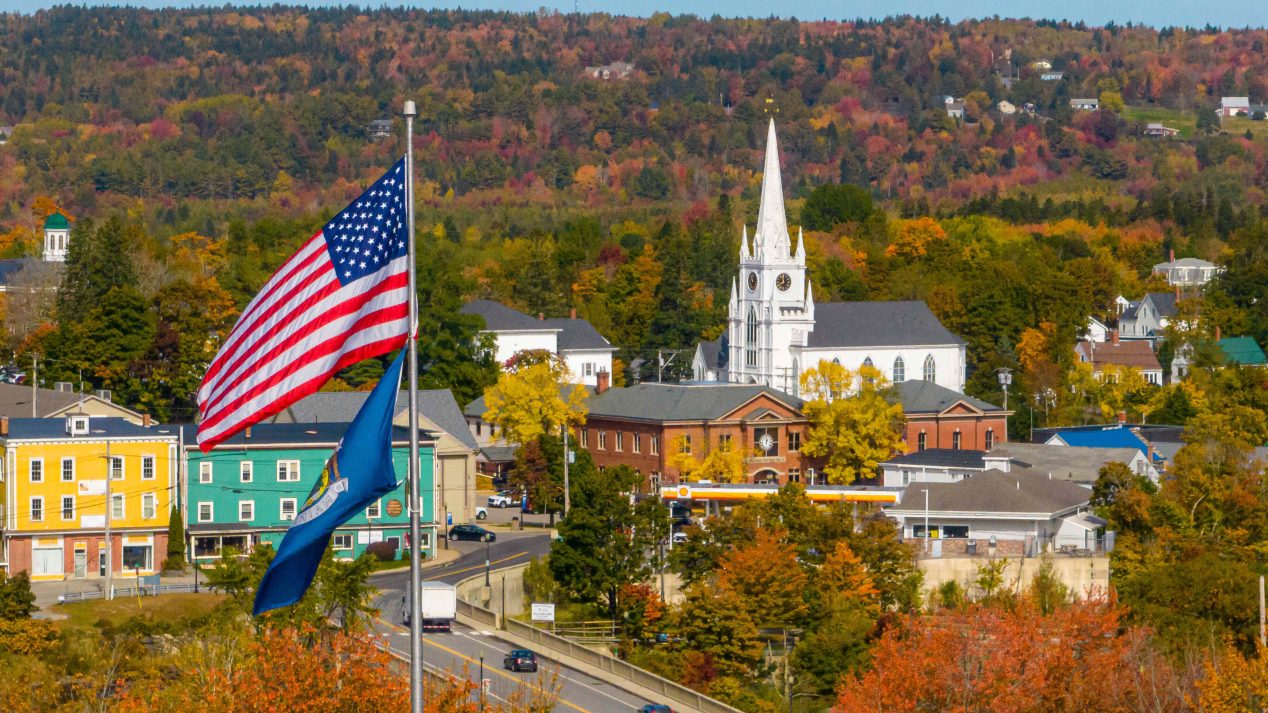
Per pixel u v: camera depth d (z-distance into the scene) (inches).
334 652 6368.1
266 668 6151.6
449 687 6806.1
